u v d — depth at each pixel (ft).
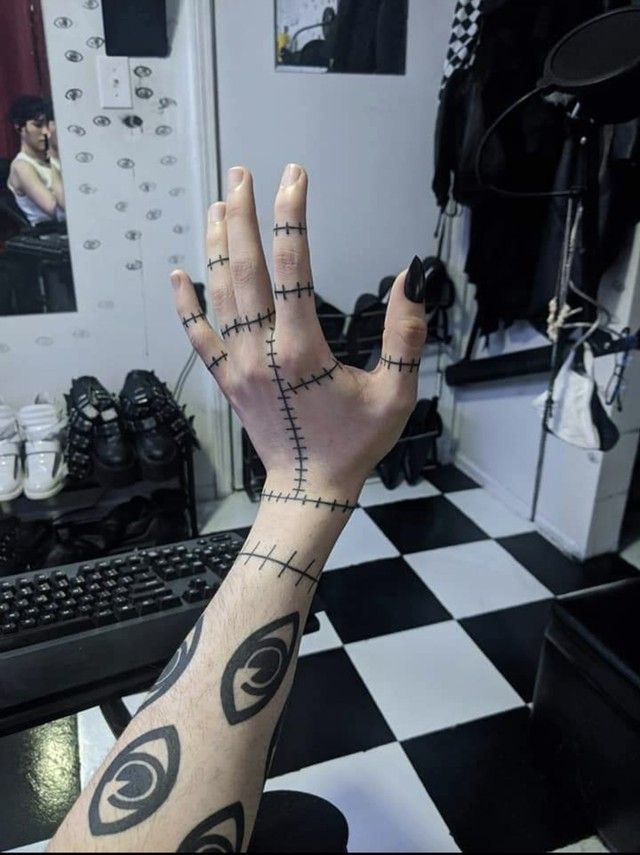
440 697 4.46
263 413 1.29
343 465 1.31
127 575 2.63
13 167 4.85
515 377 6.49
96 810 1.10
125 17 4.80
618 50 3.41
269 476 1.38
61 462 5.06
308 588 1.31
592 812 3.48
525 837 3.45
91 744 2.78
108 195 5.31
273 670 1.24
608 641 3.42
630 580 3.99
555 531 6.36
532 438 6.52
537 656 4.87
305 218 1.15
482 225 5.93
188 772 1.13
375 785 3.72
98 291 5.49
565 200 4.98
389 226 6.48
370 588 5.58
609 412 5.57
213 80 5.34
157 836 1.06
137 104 5.19
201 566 2.70
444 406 7.49
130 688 2.22
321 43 5.55
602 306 5.24
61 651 2.29
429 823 3.08
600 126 4.48
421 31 5.79
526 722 4.25
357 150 6.06
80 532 5.37
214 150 5.51
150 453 5.32
